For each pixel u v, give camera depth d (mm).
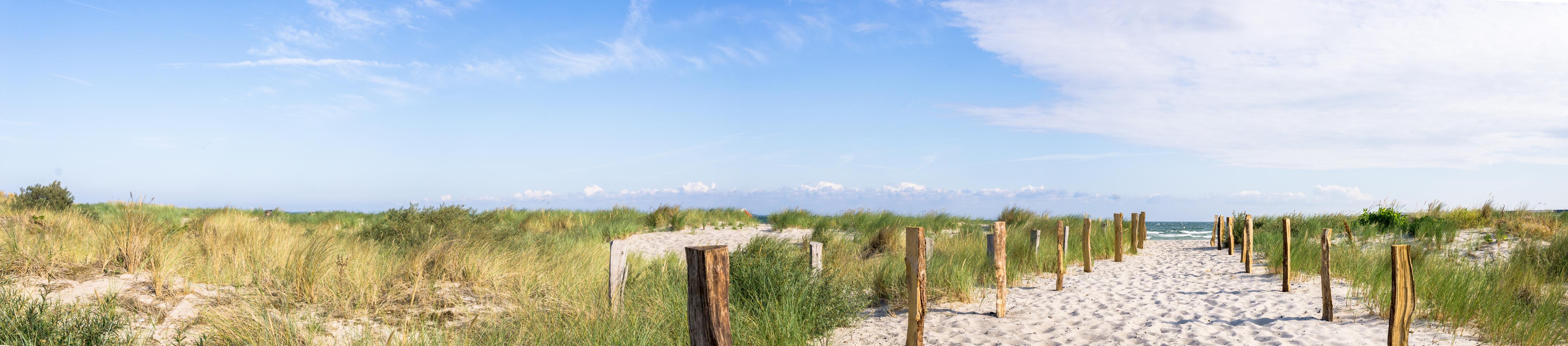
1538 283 7445
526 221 20781
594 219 21453
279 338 5172
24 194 14773
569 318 6234
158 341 5000
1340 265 10336
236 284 6520
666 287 7355
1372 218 17688
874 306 8438
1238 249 16188
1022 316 7570
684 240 18516
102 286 6027
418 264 7727
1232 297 8594
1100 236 15461
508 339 5617
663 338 5746
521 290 7359
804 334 6230
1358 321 6738
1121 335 6496
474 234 10977
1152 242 19281
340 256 7594
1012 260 11297
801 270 7676
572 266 8953
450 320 6379
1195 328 6711
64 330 4598
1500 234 14164
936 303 8344
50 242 6703
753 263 7699
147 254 6809
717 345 3051
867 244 15117
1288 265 8906
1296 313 7316
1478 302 6359
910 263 5688
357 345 5207
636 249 16203
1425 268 8102
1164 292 9227
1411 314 4934
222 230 9695
